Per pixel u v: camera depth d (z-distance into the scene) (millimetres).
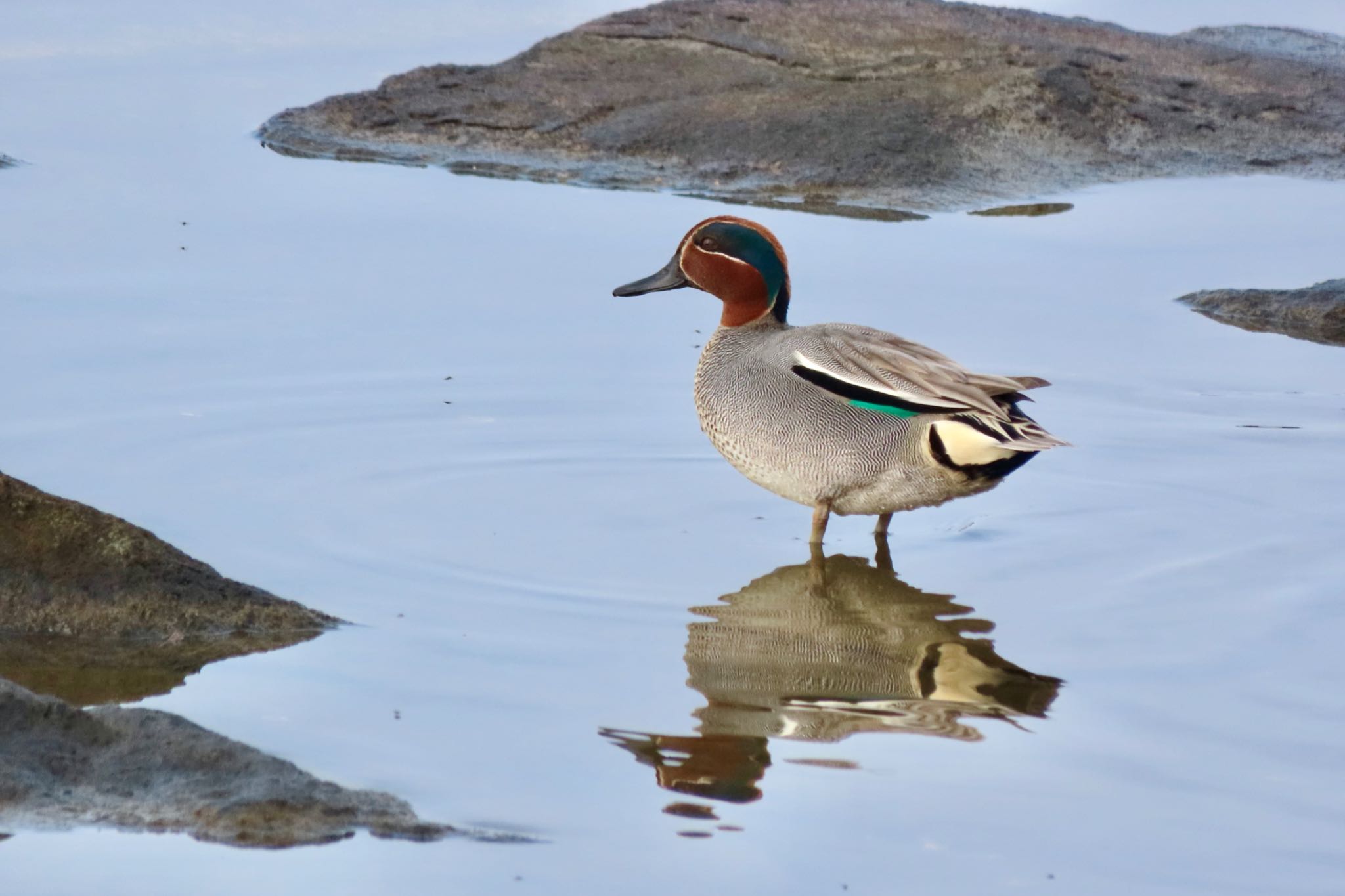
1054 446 11273
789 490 12500
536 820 7867
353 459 13344
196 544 11508
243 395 14422
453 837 7652
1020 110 23078
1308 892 7359
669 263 13750
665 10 26062
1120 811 8070
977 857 7613
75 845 7387
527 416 14438
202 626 10164
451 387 14859
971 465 11812
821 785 8312
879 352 12250
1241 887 7395
